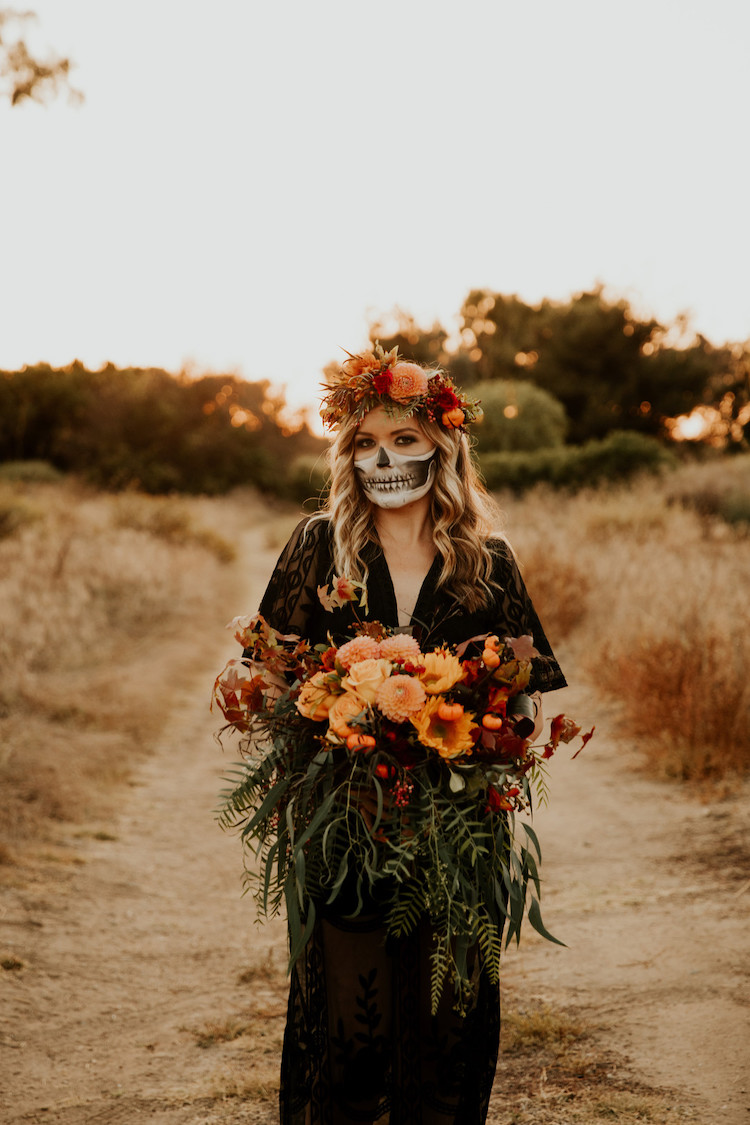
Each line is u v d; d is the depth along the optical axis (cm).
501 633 225
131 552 1479
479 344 5141
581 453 2492
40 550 1453
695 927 371
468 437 234
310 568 226
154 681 880
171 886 452
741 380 4044
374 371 223
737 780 558
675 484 1944
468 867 196
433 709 192
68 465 4106
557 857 477
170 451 4094
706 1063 273
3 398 4169
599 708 766
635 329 4222
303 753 205
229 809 211
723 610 762
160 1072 289
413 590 220
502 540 231
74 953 373
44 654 910
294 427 5147
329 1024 205
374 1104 209
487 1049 212
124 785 609
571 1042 293
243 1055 298
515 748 195
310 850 199
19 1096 275
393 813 193
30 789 558
